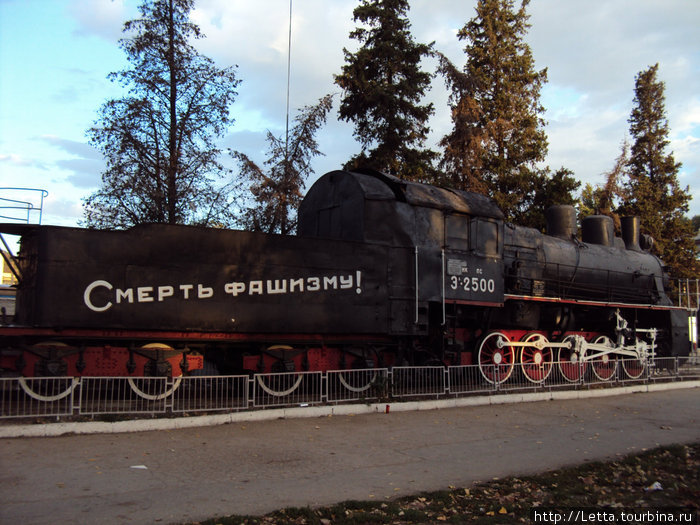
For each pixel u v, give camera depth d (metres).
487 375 14.27
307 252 12.23
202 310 11.02
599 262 18.95
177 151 19.55
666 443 9.33
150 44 19.42
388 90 25.39
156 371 10.70
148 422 9.13
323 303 12.28
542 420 11.20
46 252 9.88
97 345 10.56
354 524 5.32
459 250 14.36
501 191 32.00
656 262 21.27
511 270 16.34
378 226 13.20
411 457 8.07
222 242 11.38
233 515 5.45
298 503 5.98
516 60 33.59
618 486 6.83
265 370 11.98
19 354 9.85
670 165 40.50
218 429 9.38
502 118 32.16
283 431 9.41
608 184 38.25
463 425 10.48
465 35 34.22
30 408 9.04
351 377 12.57
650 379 17.08
